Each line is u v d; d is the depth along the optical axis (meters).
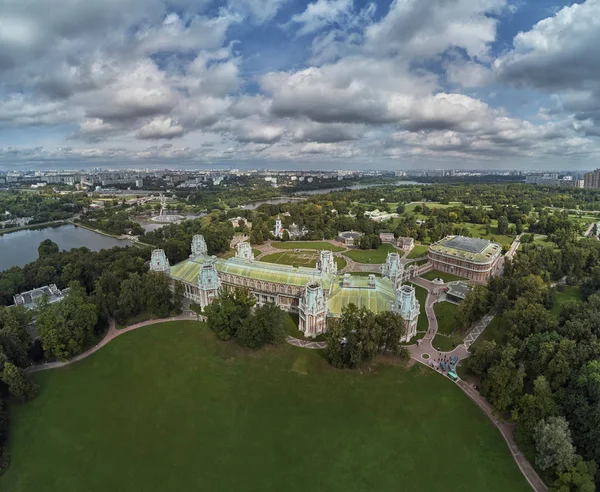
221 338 159.62
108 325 177.25
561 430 91.44
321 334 165.12
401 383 132.50
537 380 106.44
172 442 108.31
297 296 189.12
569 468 88.00
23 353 138.75
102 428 113.69
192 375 138.75
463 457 102.31
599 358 117.19
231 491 93.06
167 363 146.38
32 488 94.69
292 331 169.12
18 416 118.81
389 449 105.31
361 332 137.25
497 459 101.44
